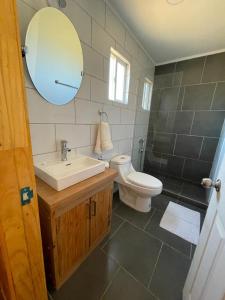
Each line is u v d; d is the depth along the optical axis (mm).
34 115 1041
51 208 780
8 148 483
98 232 1313
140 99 2381
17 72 461
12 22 426
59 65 1115
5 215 521
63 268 1005
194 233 1560
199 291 720
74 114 1318
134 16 1537
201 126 2422
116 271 1142
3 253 551
